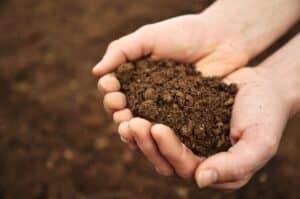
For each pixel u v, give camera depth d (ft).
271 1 1.72
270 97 1.40
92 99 2.60
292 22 1.74
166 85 1.47
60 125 2.50
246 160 1.24
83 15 3.05
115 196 2.25
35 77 2.72
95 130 2.48
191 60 1.61
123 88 1.50
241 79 1.55
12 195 2.27
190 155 1.31
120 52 1.53
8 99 2.61
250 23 1.68
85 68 2.76
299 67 1.53
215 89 1.50
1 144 2.43
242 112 1.38
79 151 2.41
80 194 2.27
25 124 2.50
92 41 2.90
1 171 2.34
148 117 1.39
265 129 1.31
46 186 2.29
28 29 3.00
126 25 2.96
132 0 3.09
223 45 1.62
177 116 1.39
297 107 1.48
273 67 1.56
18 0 3.22
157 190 2.27
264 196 2.22
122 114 1.43
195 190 2.25
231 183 1.36
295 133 2.40
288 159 2.31
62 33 2.96
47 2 3.17
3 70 2.74
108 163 2.36
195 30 1.59
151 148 1.31
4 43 2.93
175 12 3.01
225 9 1.68
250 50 1.65
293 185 2.24
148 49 1.56
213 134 1.39
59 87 2.67
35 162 2.37
